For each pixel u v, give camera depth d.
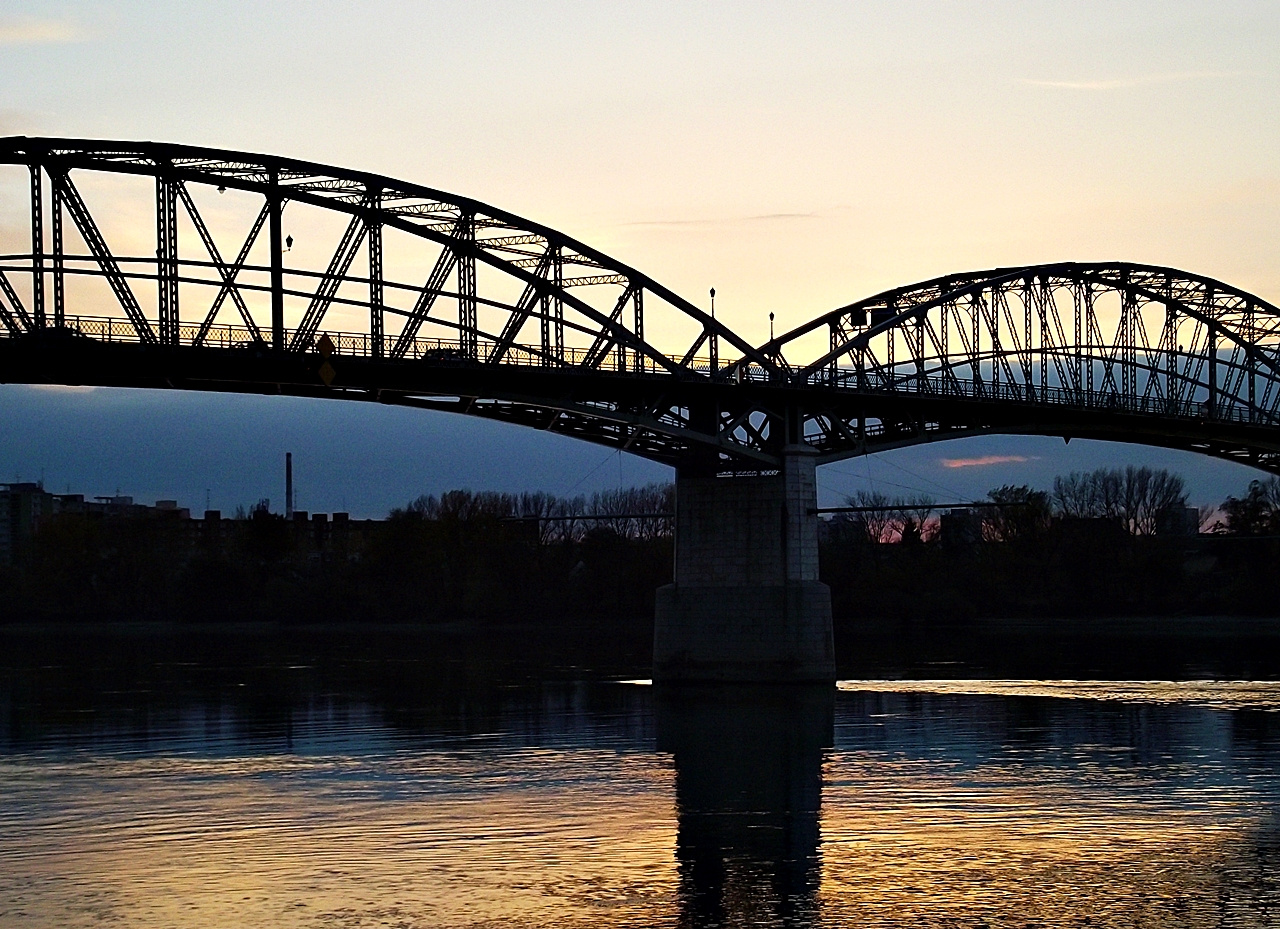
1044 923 43.12
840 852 50.97
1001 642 144.75
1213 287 129.75
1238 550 178.88
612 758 70.00
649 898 45.66
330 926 43.19
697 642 101.88
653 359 94.38
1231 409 129.50
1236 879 47.28
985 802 58.66
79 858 50.75
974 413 111.25
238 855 51.00
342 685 104.94
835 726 79.94
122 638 172.62
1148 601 174.25
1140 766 66.38
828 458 103.44
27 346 76.06
